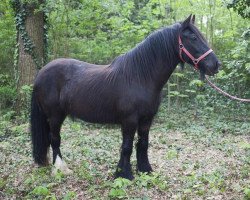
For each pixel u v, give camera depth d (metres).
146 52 5.38
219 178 5.52
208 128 10.87
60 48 13.30
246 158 6.82
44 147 6.27
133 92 5.32
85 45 14.07
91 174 5.91
